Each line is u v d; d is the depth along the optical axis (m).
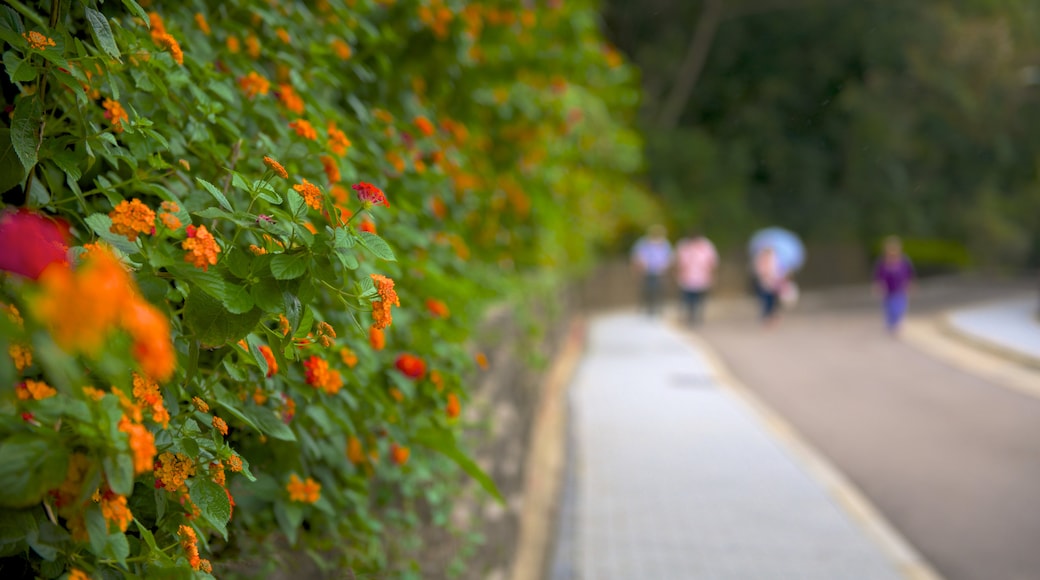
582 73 7.89
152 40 1.99
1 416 1.11
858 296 36.09
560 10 7.18
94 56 1.64
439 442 3.11
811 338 21.33
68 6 1.68
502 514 5.24
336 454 2.49
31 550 1.31
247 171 2.29
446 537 4.06
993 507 7.48
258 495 2.13
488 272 6.43
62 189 1.79
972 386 14.11
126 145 2.01
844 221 38.41
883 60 35.50
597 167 11.87
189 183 2.05
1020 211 43.81
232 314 1.47
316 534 2.64
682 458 8.85
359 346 2.59
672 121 33.62
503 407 5.93
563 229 10.70
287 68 2.88
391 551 3.25
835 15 34.94
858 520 6.90
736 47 35.56
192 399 1.60
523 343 7.55
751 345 19.81
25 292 1.01
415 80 4.66
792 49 35.72
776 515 7.00
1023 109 39.06
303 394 2.18
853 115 35.91
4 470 1.06
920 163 40.19
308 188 1.57
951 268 46.12
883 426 10.91
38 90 1.58
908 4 34.81
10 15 1.54
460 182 5.13
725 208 33.59
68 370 0.99
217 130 2.43
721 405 11.84
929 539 6.72
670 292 32.94
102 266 0.94
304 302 1.49
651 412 11.31
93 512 1.18
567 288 16.73
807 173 37.12
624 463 8.64
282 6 3.00
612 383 13.67
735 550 6.18
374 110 3.63
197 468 1.56
